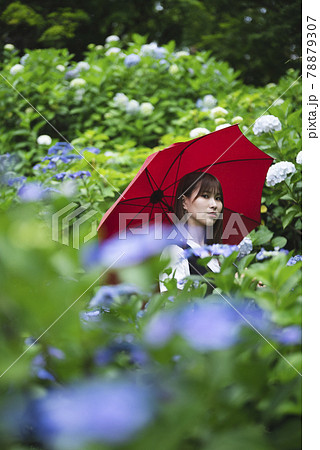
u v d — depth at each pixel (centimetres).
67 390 48
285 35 645
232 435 47
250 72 691
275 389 58
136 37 505
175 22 765
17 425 46
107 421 38
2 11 668
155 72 454
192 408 45
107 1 732
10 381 47
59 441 38
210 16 745
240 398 53
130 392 41
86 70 461
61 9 689
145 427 39
